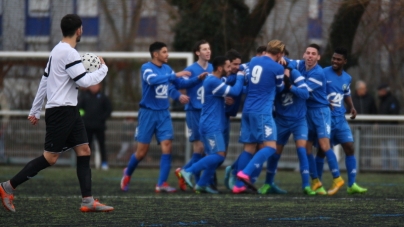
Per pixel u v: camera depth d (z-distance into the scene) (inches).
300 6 1969.7
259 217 772.6
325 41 1889.8
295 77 1094.4
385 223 719.1
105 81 1875.0
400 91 1929.1
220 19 1833.2
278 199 1017.5
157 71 1170.0
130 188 1262.3
